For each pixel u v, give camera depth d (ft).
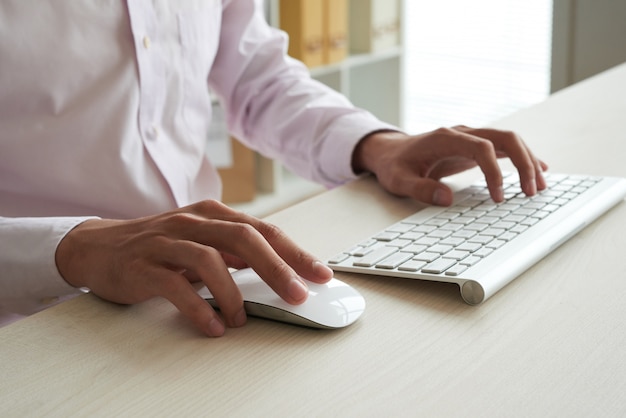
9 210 3.43
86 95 3.37
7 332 2.22
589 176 3.27
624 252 2.67
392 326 2.22
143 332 2.22
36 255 2.53
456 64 11.02
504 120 4.24
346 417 1.79
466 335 2.16
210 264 2.24
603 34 7.20
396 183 3.24
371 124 3.72
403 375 1.96
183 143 3.82
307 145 3.92
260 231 2.42
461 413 1.80
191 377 1.98
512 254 2.49
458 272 2.37
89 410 1.85
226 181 8.84
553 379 1.93
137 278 2.30
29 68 3.21
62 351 2.12
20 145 3.29
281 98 4.12
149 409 1.85
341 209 3.14
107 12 3.37
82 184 3.44
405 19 10.36
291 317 2.21
